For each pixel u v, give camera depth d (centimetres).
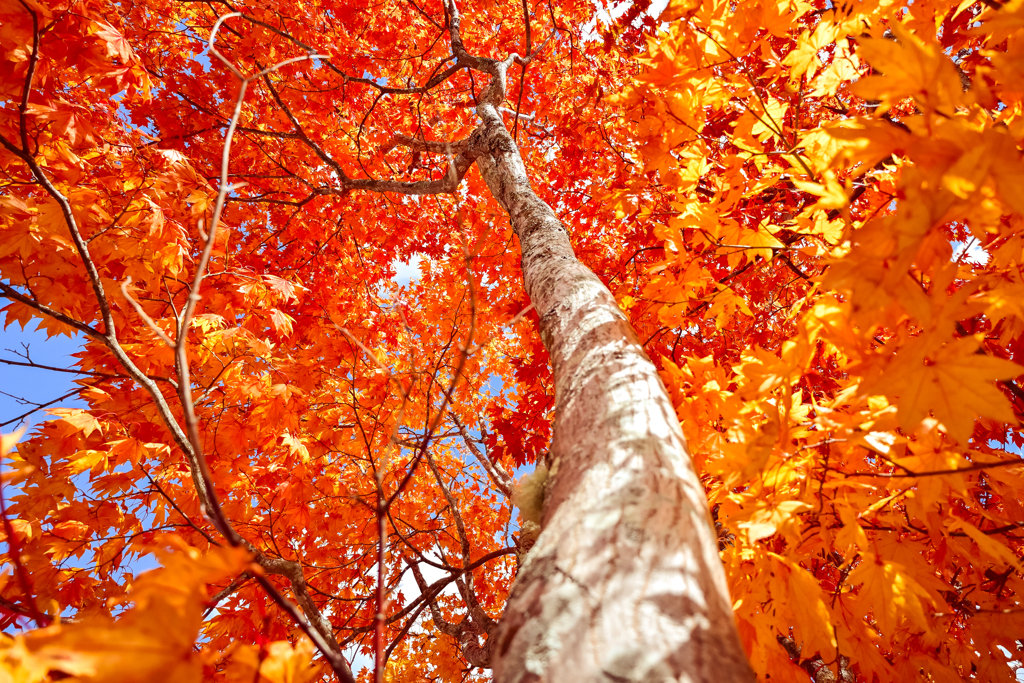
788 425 135
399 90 482
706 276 231
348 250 611
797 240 251
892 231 86
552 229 295
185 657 72
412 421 558
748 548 159
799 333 129
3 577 112
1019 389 217
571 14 603
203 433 358
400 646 591
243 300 347
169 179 323
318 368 424
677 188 214
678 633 79
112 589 294
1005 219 163
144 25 474
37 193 292
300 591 225
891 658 222
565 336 188
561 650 81
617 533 96
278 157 532
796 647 288
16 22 247
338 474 502
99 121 302
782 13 173
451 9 517
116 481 327
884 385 100
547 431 454
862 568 148
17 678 105
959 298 90
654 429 125
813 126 220
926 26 174
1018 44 130
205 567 79
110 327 213
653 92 199
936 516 154
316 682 346
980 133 83
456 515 445
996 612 213
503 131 400
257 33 462
